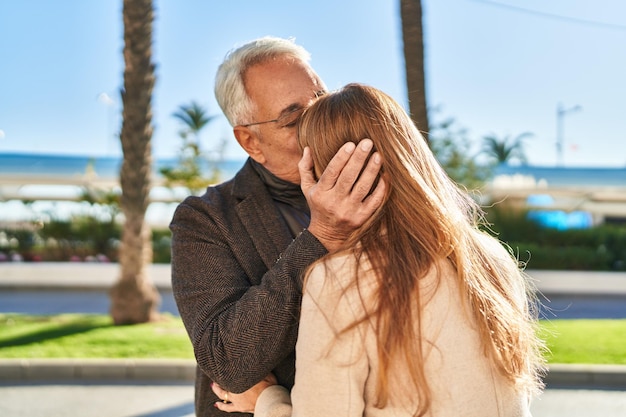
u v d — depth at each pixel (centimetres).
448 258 161
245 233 206
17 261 1909
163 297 1420
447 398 150
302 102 207
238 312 174
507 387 158
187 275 199
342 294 153
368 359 152
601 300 1476
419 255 155
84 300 1388
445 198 164
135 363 693
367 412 154
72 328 887
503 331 158
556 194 2362
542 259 1852
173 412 578
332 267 156
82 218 1988
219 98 219
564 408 584
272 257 203
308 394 150
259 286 176
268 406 174
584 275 1586
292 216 215
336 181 162
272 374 190
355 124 164
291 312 170
